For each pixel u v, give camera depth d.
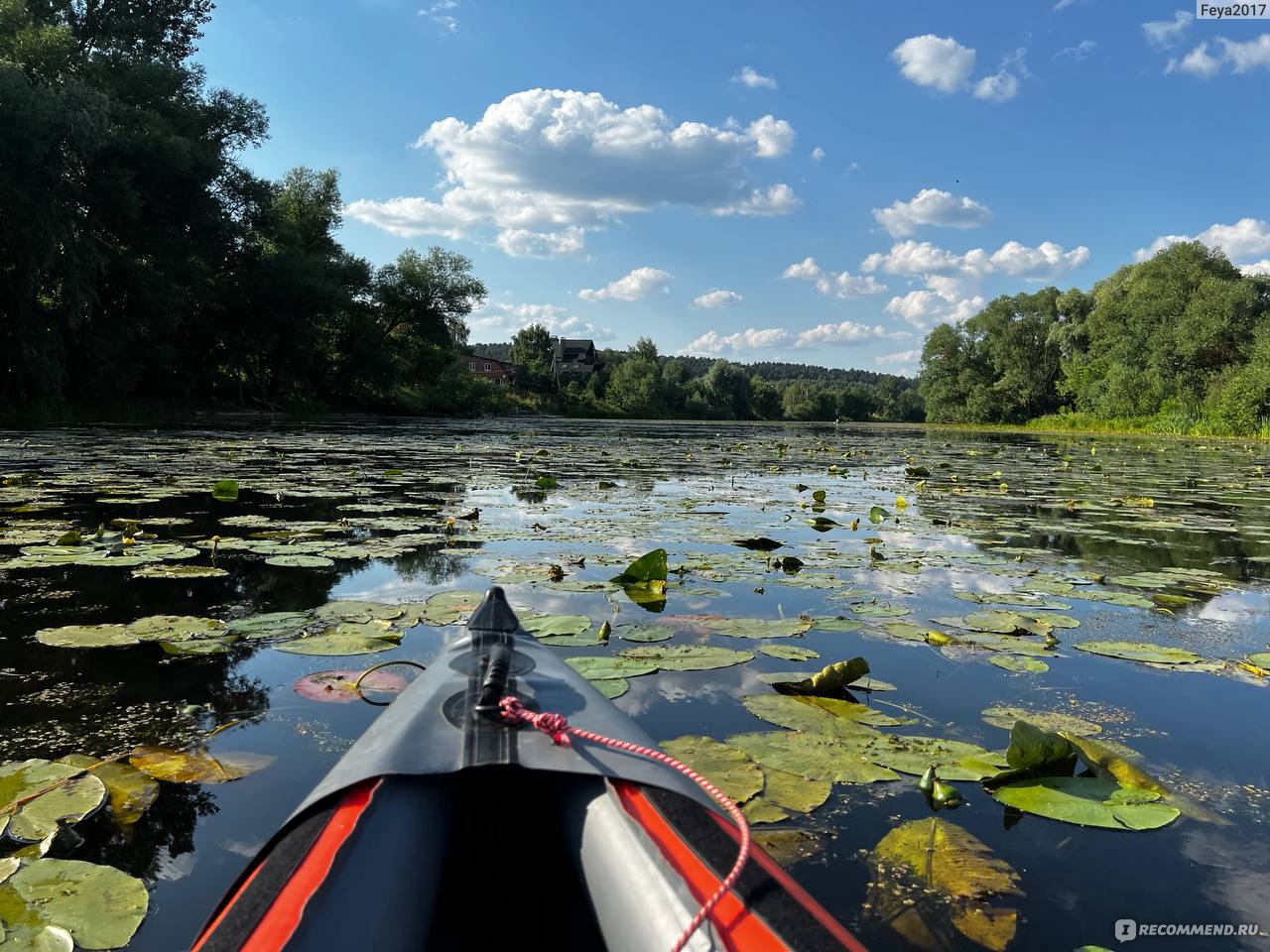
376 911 0.92
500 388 48.94
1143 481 10.45
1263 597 4.02
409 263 35.75
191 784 1.88
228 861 1.58
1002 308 53.47
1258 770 2.09
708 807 1.11
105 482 7.28
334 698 2.41
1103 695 2.62
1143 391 37.09
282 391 28.84
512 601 3.61
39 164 16.00
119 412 20.52
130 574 3.98
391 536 5.07
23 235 16.14
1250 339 33.31
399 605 3.42
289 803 1.80
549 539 5.07
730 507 6.77
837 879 1.55
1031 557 4.94
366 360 31.39
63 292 17.22
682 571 4.29
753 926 0.86
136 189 19.75
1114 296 43.28
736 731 2.24
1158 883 1.57
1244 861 1.66
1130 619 3.57
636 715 2.34
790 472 10.65
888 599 3.82
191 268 21.72
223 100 24.33
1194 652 3.10
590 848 1.10
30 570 4.04
